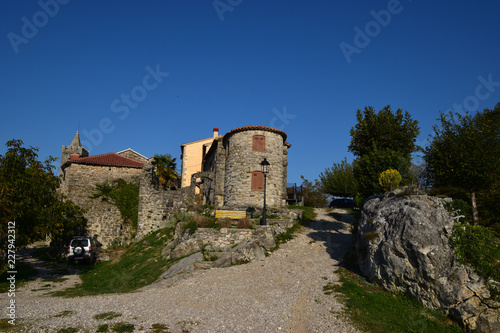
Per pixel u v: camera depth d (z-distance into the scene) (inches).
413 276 452.8
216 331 350.6
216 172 1247.5
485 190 666.2
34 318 381.1
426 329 384.8
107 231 1261.1
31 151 740.0
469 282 410.6
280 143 1159.0
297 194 1550.2
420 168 846.5
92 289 642.2
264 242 764.0
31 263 1059.3
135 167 1560.0
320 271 588.4
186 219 983.6
